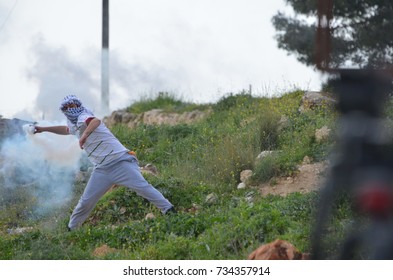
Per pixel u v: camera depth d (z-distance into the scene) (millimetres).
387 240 13039
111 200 32219
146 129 48219
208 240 23922
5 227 32750
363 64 13312
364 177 12953
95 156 29141
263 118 39438
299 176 32312
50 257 23828
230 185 33406
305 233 22312
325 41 13141
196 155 39906
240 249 23062
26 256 24344
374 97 13273
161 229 26656
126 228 27188
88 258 23688
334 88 13594
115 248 26125
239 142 37625
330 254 16156
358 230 14180
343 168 13211
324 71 13305
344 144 13242
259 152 37156
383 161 12977
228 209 28891
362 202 13133
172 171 37781
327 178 13531
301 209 25062
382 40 13195
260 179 33062
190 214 28906
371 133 13094
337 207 22016
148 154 43562
